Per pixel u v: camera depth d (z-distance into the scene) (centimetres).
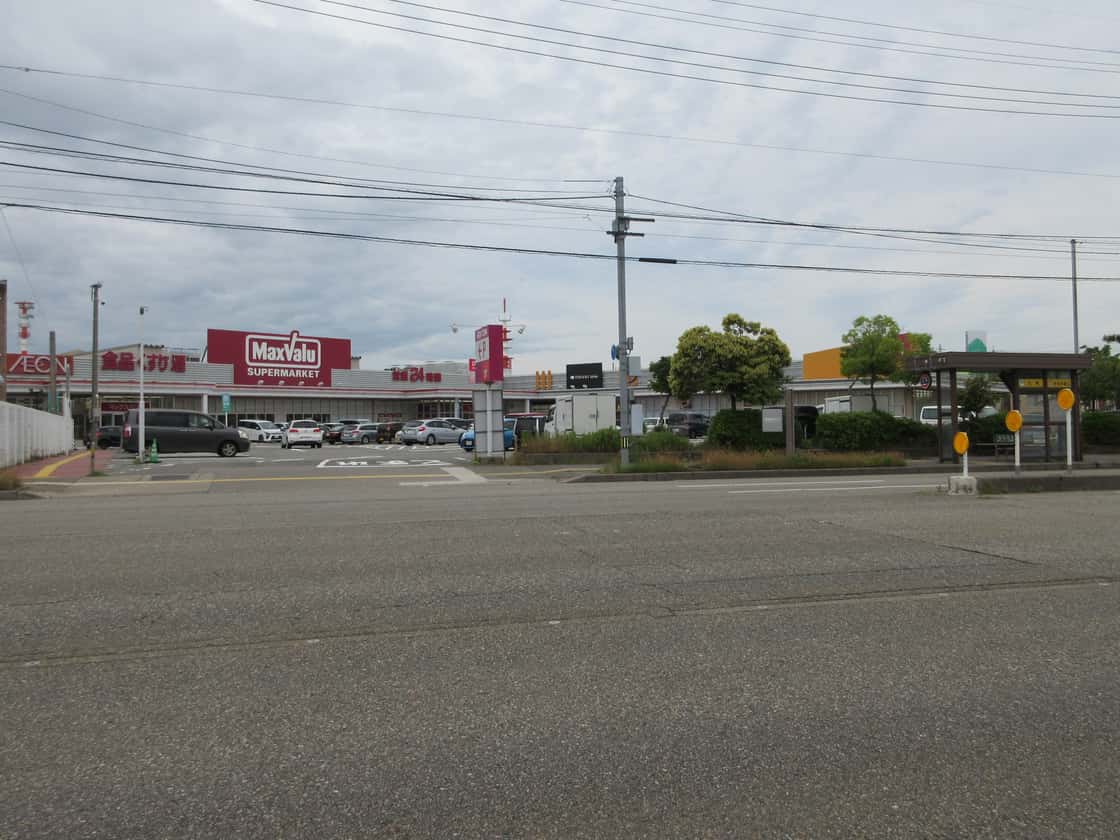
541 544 962
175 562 853
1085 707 447
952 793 351
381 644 561
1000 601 678
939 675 497
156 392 5806
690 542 969
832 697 460
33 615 636
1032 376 2580
